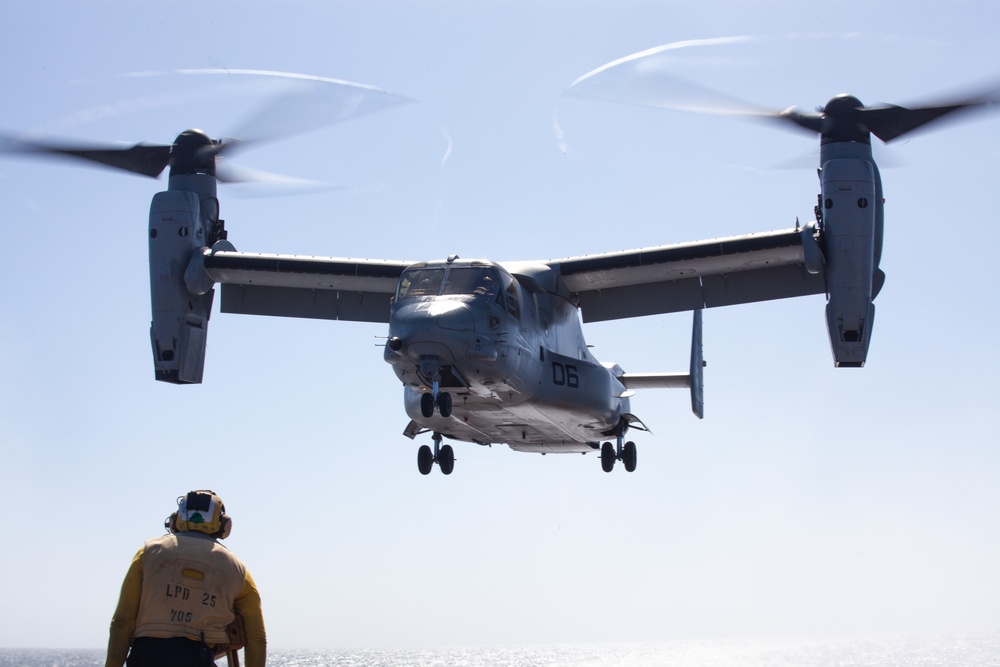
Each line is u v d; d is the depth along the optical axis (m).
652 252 26.42
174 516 6.87
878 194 24.70
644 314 27.78
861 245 23.91
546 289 26.22
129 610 6.50
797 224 25.09
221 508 6.88
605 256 26.89
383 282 27.41
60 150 26.34
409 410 26.30
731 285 27.02
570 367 26.41
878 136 24.55
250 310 29.11
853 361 24.06
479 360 21.92
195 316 27.47
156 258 26.95
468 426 27.05
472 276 23.06
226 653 6.85
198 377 27.56
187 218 27.05
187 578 6.49
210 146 27.58
